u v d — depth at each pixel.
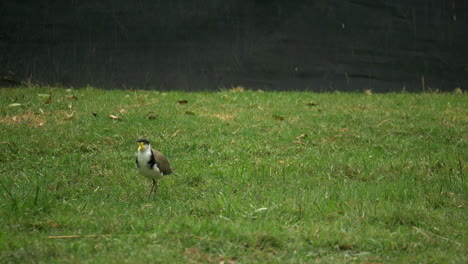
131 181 10.91
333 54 21.64
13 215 8.48
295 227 8.47
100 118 14.73
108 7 20.53
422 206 9.49
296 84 21.42
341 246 7.73
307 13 21.55
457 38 22.28
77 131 13.45
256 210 8.93
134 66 20.61
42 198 9.21
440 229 8.52
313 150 13.14
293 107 17.23
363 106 17.70
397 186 10.50
